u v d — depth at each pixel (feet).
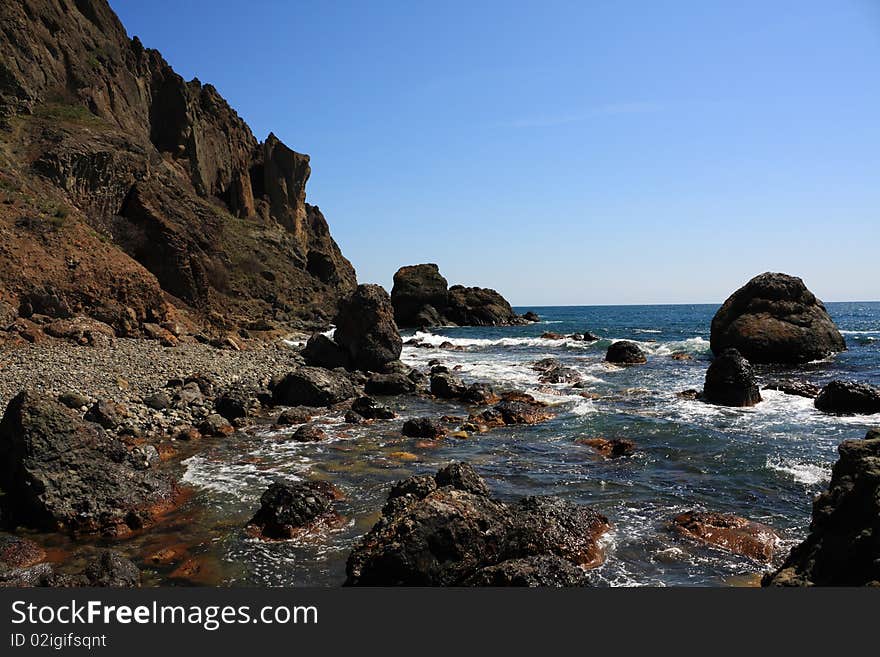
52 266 89.04
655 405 67.62
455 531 24.00
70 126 132.05
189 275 130.00
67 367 62.95
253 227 219.41
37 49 146.51
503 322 259.39
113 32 199.93
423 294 260.42
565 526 29.71
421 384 83.20
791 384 74.69
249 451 46.93
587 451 47.96
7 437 32.71
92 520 31.01
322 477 40.32
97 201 125.80
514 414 59.52
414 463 44.16
